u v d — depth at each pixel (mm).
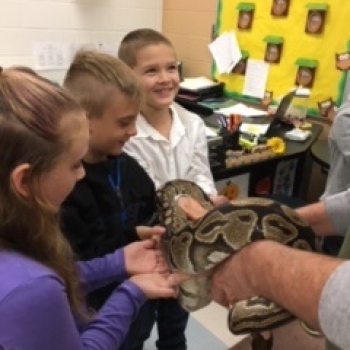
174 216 1208
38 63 2924
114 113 1196
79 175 844
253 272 690
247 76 3205
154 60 1675
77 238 1141
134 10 3346
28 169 726
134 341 1460
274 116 2691
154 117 1670
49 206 782
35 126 725
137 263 1105
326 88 2822
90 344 876
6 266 691
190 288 936
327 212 1026
